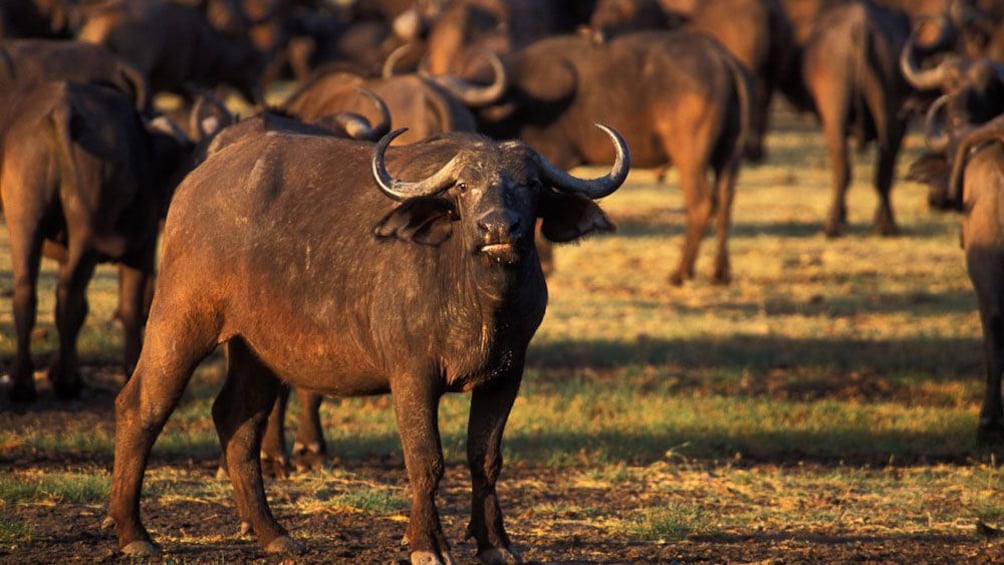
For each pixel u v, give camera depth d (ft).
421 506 79.51
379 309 80.12
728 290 220.23
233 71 338.13
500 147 77.20
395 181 77.77
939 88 235.61
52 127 138.51
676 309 204.33
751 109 224.12
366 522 99.35
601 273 234.38
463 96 219.61
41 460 117.80
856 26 272.72
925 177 148.97
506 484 114.42
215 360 168.04
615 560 88.33
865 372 165.07
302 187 85.81
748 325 192.03
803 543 94.07
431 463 79.30
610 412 143.74
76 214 139.44
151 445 87.81
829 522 101.19
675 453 125.49
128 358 146.51
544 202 82.28
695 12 299.99
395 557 87.40
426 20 310.65
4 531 90.79
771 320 196.34
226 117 145.89
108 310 194.29
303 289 83.51
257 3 354.54
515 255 73.56
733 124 224.74
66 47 180.86
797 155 403.13
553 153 230.27
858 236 272.10
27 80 175.11
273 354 85.81
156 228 147.13
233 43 334.03
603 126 81.05
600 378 160.56
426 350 79.20
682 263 224.94
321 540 92.84
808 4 290.76
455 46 272.31
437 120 166.20
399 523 99.14
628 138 226.79
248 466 89.56
